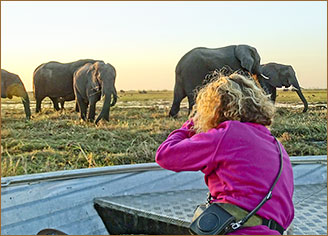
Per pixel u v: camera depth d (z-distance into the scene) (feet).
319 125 43.09
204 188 19.22
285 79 61.05
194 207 16.65
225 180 9.73
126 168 19.72
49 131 41.42
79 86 55.77
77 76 56.34
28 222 15.72
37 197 16.84
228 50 60.59
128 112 58.54
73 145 33.55
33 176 18.29
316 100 59.06
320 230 14.61
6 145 32.89
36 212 16.16
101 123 47.78
